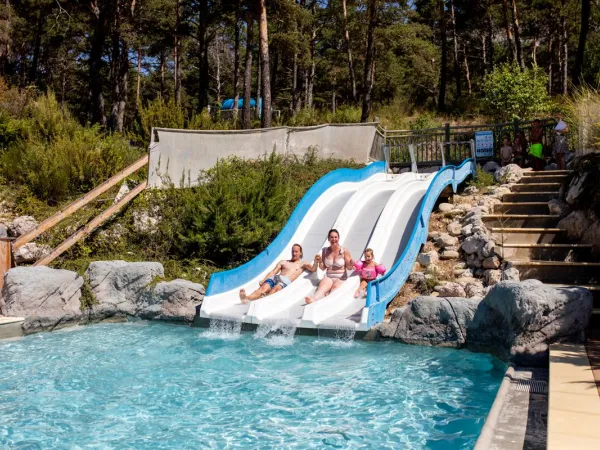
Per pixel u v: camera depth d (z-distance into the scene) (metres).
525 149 17.50
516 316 7.56
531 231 11.68
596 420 4.59
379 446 5.36
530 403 5.78
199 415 6.25
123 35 29.48
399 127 30.44
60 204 14.66
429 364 8.14
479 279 11.10
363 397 6.78
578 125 13.59
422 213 12.02
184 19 38.62
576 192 11.59
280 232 12.40
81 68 52.38
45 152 15.73
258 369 7.96
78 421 6.08
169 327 10.60
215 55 60.62
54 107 18.53
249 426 5.91
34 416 6.21
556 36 48.19
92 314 11.00
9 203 14.48
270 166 14.07
